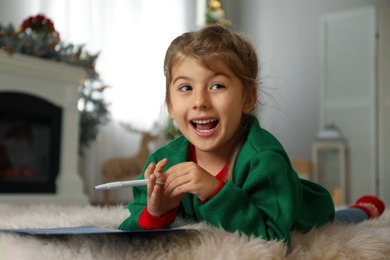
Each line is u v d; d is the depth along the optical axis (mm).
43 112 3070
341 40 4805
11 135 2947
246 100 867
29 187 2973
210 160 904
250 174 790
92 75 3572
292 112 5289
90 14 4039
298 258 727
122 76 4285
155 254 680
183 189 762
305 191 946
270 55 5492
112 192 4160
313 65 5242
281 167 780
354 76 4715
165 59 878
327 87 4848
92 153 4039
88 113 3668
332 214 1043
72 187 3146
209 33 830
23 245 711
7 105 2895
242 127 875
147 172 802
